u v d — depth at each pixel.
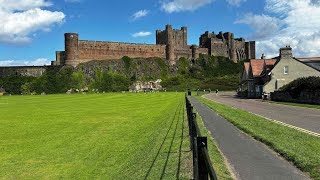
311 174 8.86
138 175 10.26
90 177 11.48
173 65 163.62
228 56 182.62
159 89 132.12
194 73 159.12
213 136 15.07
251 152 11.64
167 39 166.88
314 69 57.09
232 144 13.11
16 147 16.58
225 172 9.16
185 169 9.73
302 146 12.00
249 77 72.69
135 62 155.38
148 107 40.44
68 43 141.88
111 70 146.12
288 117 23.05
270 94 51.56
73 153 15.05
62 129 22.39
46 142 17.77
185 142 13.65
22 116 31.52
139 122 25.20
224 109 30.42
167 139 15.29
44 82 133.25
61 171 12.29
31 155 14.82
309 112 27.02
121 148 15.70
